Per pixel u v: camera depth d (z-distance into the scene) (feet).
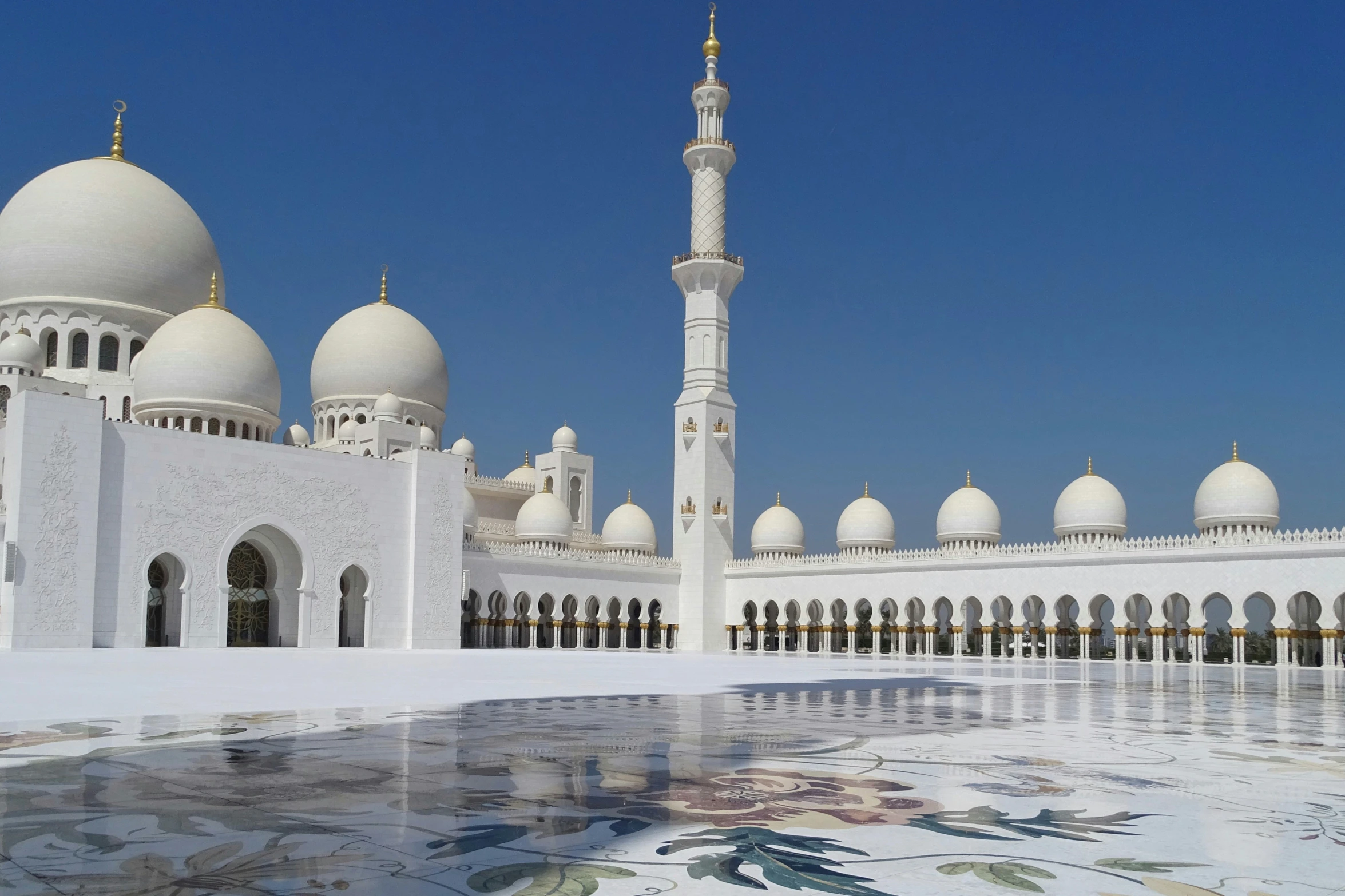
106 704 68.95
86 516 192.03
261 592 229.04
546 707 69.92
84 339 243.81
